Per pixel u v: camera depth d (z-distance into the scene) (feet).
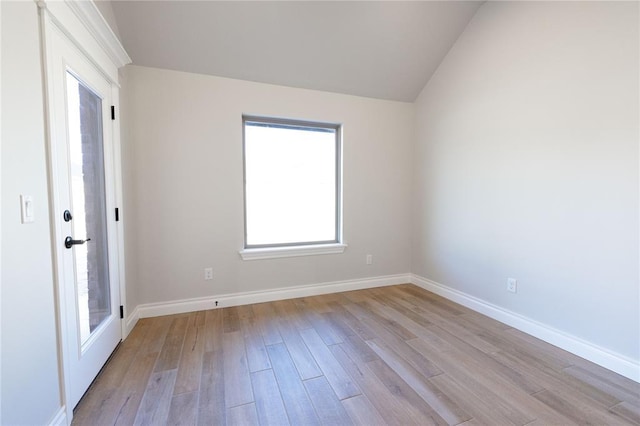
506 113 7.94
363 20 8.25
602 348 6.04
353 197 10.83
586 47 6.17
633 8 5.46
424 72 10.30
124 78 7.61
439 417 4.60
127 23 7.15
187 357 6.31
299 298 10.07
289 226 10.30
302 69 9.18
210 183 8.82
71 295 4.64
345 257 10.84
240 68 8.71
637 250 5.53
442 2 8.21
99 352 5.68
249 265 9.46
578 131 6.37
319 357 6.35
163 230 8.43
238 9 7.38
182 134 8.46
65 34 4.54
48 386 3.99
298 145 10.28
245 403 4.91
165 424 4.44
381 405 4.88
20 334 3.44
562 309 6.75
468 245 9.26
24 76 3.60
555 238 6.86
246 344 6.89
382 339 7.16
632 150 5.56
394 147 11.35
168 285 8.55
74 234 4.84
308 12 7.79
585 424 4.46
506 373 5.77
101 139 6.16
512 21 7.68
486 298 8.68
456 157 9.62
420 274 11.41
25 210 3.57
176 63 8.19
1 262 3.16
